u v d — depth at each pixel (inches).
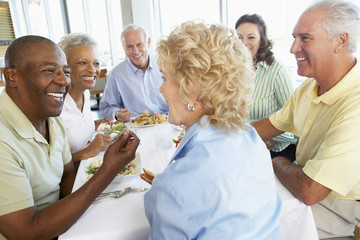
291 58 104.5
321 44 38.4
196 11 139.9
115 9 192.1
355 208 38.6
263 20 70.3
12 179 29.3
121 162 36.4
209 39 23.5
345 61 38.7
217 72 23.1
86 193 32.4
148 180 38.0
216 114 24.4
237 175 22.4
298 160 46.9
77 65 57.7
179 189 21.0
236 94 24.4
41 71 33.1
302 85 48.8
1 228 29.2
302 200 34.4
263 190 24.3
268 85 69.9
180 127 61.2
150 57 90.4
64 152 45.5
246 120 26.5
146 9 171.3
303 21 39.2
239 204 21.9
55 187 39.6
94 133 63.5
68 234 29.8
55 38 237.0
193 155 22.8
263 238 23.7
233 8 132.5
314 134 42.0
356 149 32.6
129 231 30.3
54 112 36.4
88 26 225.6
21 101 34.3
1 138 30.3
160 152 49.9
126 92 88.8
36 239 29.2
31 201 30.5
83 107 63.7
